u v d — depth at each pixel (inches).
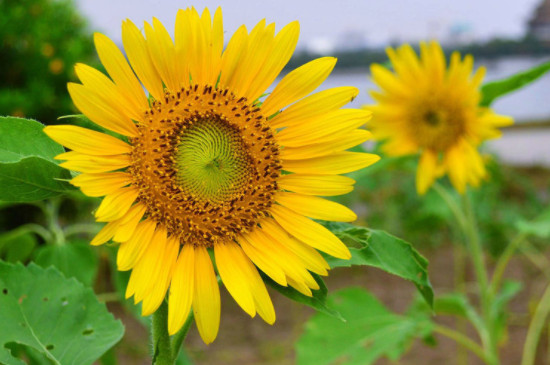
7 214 67.1
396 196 91.9
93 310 21.8
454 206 43.7
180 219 19.1
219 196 19.6
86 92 18.0
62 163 17.5
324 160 19.9
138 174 18.8
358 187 88.0
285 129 20.1
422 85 39.1
